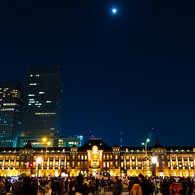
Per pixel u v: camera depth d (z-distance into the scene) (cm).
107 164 16275
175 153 16312
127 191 6462
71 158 16425
